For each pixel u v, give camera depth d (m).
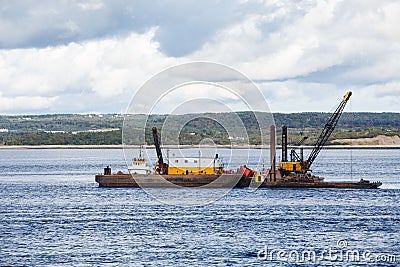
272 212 136.38
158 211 138.00
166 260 93.00
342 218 129.00
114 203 152.25
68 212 139.75
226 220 125.56
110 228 117.25
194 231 113.56
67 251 98.81
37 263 92.06
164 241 105.25
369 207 145.00
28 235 111.50
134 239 106.94
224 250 99.00
